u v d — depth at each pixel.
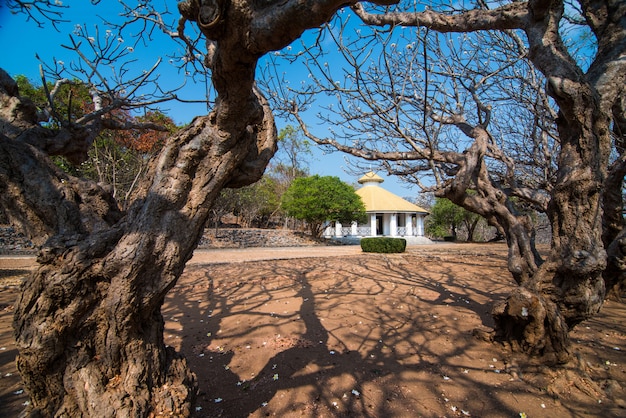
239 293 7.27
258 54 1.57
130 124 3.87
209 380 3.35
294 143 35.66
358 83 3.58
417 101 5.10
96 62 3.50
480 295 6.84
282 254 16.66
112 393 1.91
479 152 4.07
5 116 2.44
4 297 7.00
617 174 5.30
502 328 4.07
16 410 2.84
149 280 1.92
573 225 3.29
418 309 5.80
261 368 3.57
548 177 5.39
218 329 4.92
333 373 3.43
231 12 1.36
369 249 17.95
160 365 2.19
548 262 3.55
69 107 2.76
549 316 3.44
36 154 2.10
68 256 1.80
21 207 1.98
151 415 2.02
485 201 4.29
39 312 1.77
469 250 19.02
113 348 1.94
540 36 3.34
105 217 2.31
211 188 2.10
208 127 2.05
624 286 6.32
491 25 3.63
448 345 4.20
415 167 5.44
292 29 1.41
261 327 4.89
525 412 2.81
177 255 1.99
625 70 3.20
